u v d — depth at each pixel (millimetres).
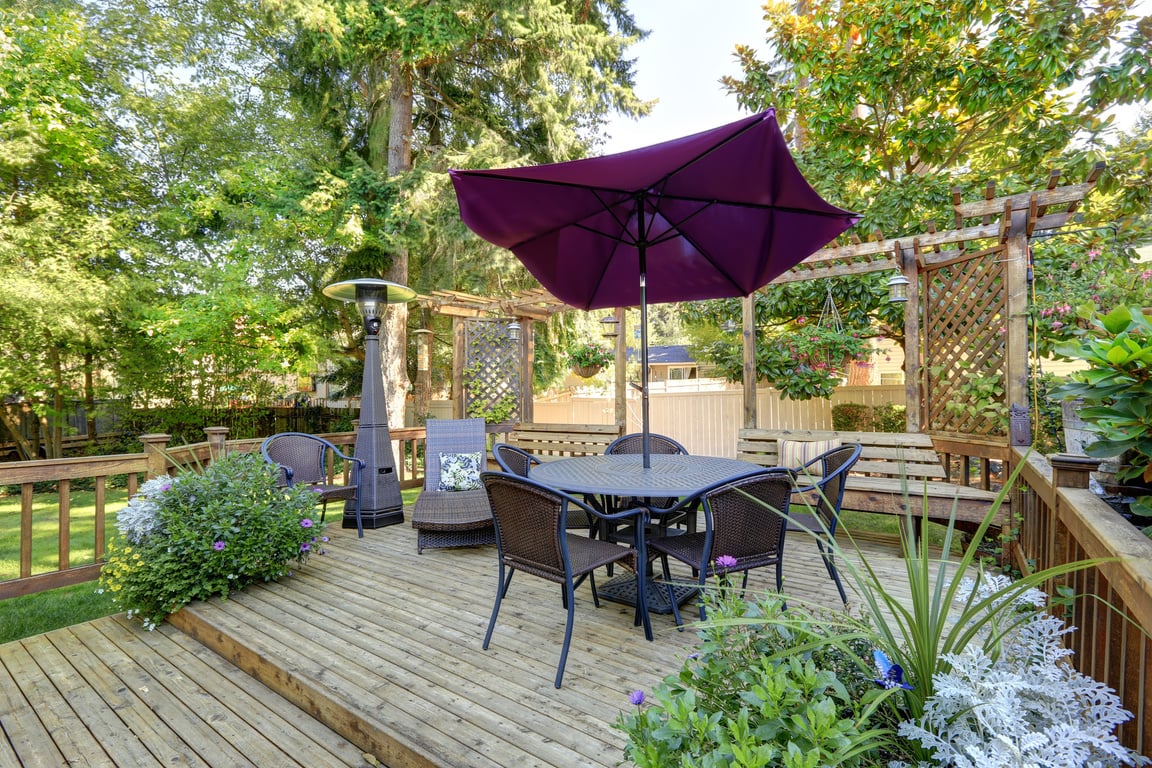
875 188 6801
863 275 5895
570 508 4227
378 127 9008
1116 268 4586
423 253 9406
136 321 7676
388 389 9289
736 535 2273
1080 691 1195
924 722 1142
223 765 1792
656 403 8719
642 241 2980
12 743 1905
